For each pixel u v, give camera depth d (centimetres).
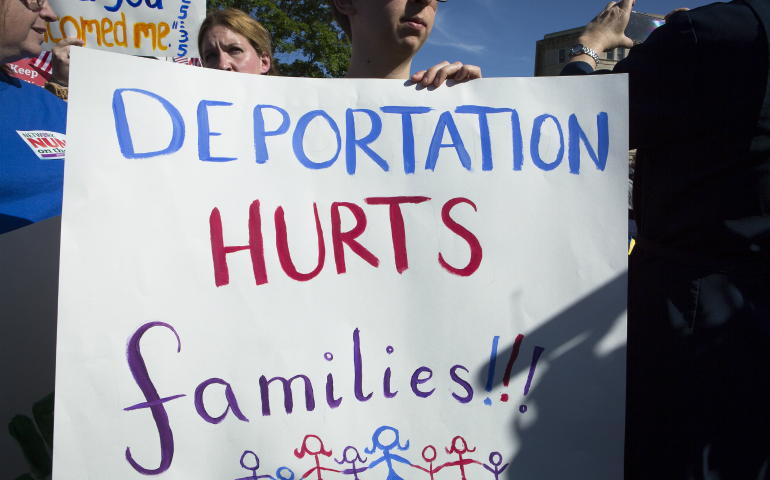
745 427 96
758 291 98
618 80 98
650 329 105
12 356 110
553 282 95
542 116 99
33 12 126
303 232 93
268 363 90
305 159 95
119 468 85
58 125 140
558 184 97
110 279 86
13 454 110
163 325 87
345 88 98
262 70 215
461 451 92
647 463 104
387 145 97
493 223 96
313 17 1305
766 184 93
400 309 94
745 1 94
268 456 89
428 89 99
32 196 126
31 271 112
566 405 94
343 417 91
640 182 116
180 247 89
